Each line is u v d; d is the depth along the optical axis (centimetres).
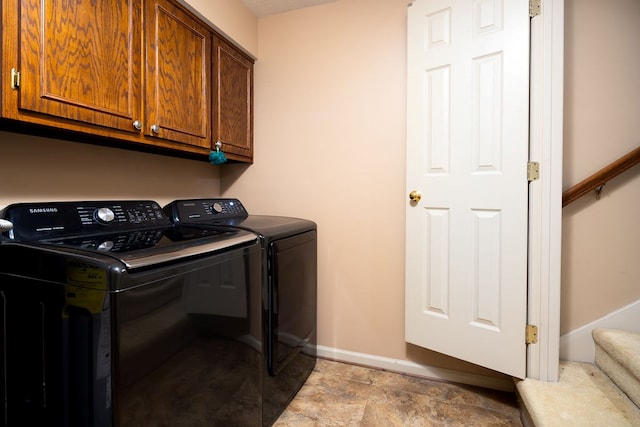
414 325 178
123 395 79
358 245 198
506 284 148
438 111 165
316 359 202
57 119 102
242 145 204
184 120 154
